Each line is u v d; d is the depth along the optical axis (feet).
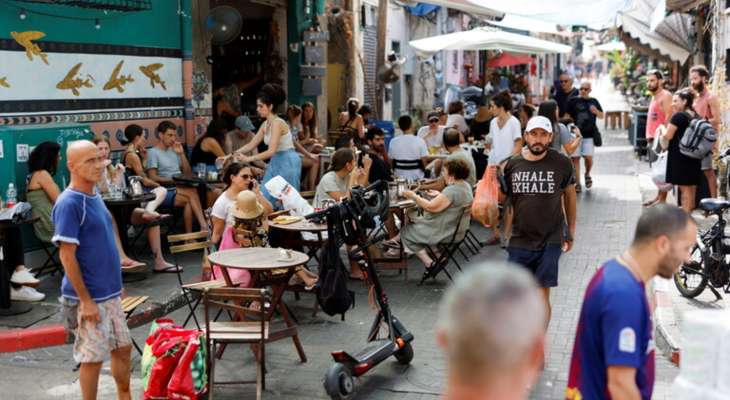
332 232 21.74
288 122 46.44
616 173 62.85
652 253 11.70
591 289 11.89
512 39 55.31
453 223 30.60
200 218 35.17
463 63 95.66
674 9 56.08
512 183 21.45
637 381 11.59
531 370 6.18
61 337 24.63
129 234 36.99
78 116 34.42
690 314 13.78
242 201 25.90
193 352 19.08
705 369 13.38
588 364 11.83
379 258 31.58
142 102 38.27
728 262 27.76
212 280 24.95
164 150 36.42
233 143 41.32
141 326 26.25
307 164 44.45
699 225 37.17
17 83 31.35
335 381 19.70
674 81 77.66
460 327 6.04
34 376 22.18
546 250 21.09
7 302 26.32
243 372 22.27
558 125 44.01
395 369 22.33
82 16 34.30
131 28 37.24
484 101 75.00
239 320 24.71
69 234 17.34
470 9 49.73
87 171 17.72
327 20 58.75
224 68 54.44
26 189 29.45
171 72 40.19
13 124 31.27
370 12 66.69
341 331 25.76
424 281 31.86
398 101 75.41
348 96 60.90
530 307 6.06
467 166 30.68
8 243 26.99
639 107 72.08
